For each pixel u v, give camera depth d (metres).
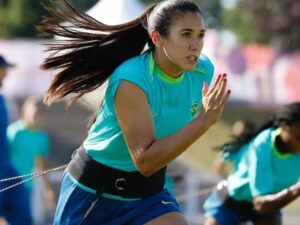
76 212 11.62
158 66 10.95
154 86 10.88
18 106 56.56
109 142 11.19
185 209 30.62
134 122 10.65
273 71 63.75
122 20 24.80
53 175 31.44
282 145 15.48
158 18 10.73
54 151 53.97
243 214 16.69
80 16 11.55
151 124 10.66
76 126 59.94
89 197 11.52
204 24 10.70
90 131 11.57
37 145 23.59
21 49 57.44
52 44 11.65
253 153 15.62
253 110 64.31
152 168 10.52
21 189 20.94
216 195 16.91
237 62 63.75
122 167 11.30
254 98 64.06
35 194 30.17
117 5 25.08
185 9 10.61
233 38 105.50
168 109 11.07
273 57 63.75
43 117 61.09
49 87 11.88
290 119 15.22
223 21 118.81
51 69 11.77
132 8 25.14
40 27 11.72
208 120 10.19
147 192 11.48
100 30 11.49
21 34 103.31
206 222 17.03
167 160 10.39
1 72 20.39
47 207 31.53
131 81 10.72
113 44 11.55
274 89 63.78
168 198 11.67
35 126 23.66
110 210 11.51
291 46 76.31
